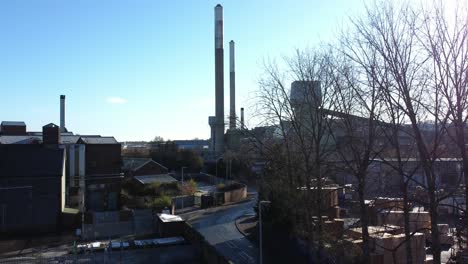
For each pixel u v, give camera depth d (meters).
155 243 38.31
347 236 33.56
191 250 36.62
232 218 55.91
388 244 29.80
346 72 56.28
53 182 46.28
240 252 38.06
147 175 75.56
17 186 44.81
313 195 35.59
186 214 59.81
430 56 21.55
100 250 36.66
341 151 33.75
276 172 41.38
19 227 44.50
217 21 94.38
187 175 102.31
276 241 41.34
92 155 58.12
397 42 22.19
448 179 26.91
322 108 33.88
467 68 18.64
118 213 49.25
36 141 57.53
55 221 45.97
